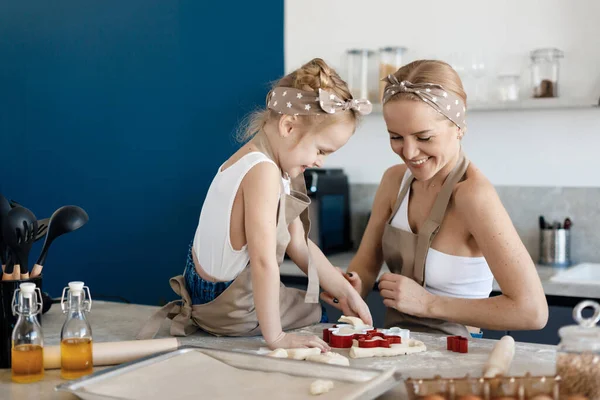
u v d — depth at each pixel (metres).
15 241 1.51
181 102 3.99
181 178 4.02
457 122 1.76
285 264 3.27
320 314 1.87
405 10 3.57
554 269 3.11
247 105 3.87
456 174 1.87
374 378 1.18
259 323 1.59
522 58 3.34
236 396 1.16
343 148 3.78
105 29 4.12
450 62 3.38
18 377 1.33
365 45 3.66
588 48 3.21
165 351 1.40
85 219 1.64
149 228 4.10
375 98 3.59
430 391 1.08
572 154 3.29
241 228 1.63
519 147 3.39
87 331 1.37
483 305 1.77
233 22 3.88
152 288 4.12
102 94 4.15
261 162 1.60
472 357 1.46
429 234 1.88
